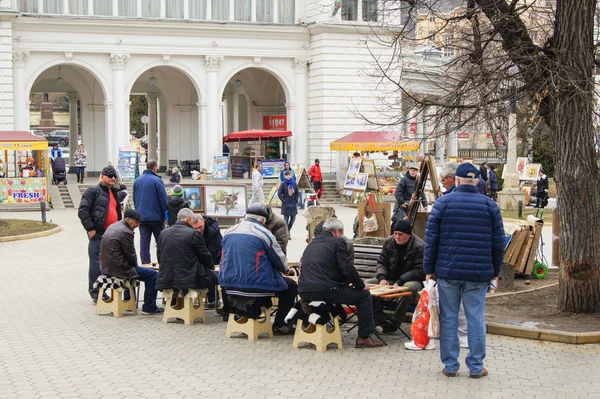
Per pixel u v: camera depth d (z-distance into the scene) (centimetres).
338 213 3788
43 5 4412
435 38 1688
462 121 1418
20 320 1378
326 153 4775
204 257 1350
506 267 1569
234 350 1170
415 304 1297
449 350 1028
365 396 948
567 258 1322
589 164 1308
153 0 4619
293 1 4881
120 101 4522
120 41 4494
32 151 4256
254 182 3519
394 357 1127
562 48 1305
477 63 1398
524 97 1420
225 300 1356
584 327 1241
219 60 4694
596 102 1391
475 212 1009
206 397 945
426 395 953
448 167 1385
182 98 5288
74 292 1658
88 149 5006
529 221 1756
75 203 3956
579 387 985
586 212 1309
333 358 1122
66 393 958
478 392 965
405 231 1251
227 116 5775
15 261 2139
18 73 4322
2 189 3634
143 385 992
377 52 4141
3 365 1084
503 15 1350
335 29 4716
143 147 8106
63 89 5141
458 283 1021
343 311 1222
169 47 4600
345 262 1144
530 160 4772
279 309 1270
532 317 1310
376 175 4341
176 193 1864
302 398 941
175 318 1372
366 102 4772
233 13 4738
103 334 1273
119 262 1398
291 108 4866
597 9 1538
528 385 992
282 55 4809
